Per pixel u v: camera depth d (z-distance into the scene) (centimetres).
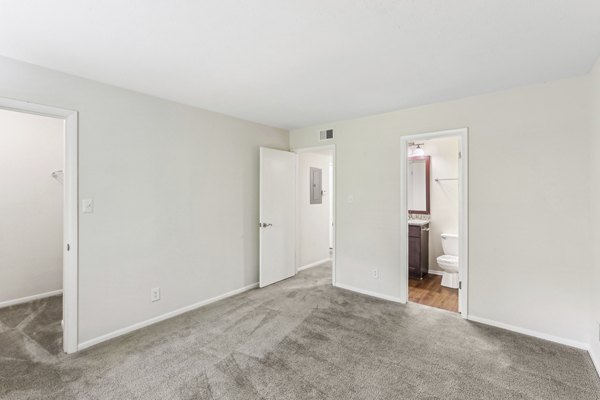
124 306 264
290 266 439
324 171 538
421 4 145
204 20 160
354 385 192
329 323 282
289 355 227
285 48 191
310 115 354
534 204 254
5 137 331
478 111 280
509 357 224
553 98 244
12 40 179
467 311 291
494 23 162
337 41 182
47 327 273
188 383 194
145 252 278
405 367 212
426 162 458
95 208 244
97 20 159
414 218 471
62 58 204
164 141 292
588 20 159
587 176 232
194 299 321
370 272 359
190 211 316
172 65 216
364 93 277
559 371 206
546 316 250
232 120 360
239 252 371
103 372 205
